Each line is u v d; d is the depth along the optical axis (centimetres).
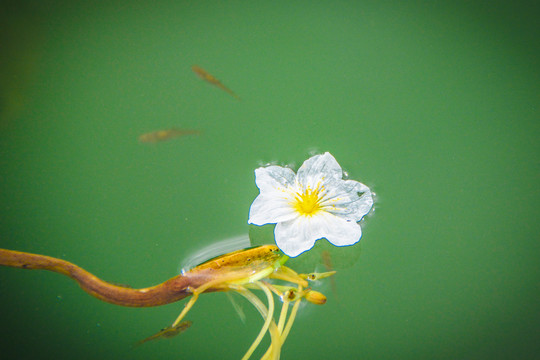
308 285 40
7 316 40
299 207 41
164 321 40
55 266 40
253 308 40
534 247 41
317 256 41
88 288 40
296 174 41
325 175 41
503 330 40
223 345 40
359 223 41
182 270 40
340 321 40
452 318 40
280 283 40
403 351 40
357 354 40
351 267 41
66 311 40
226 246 41
